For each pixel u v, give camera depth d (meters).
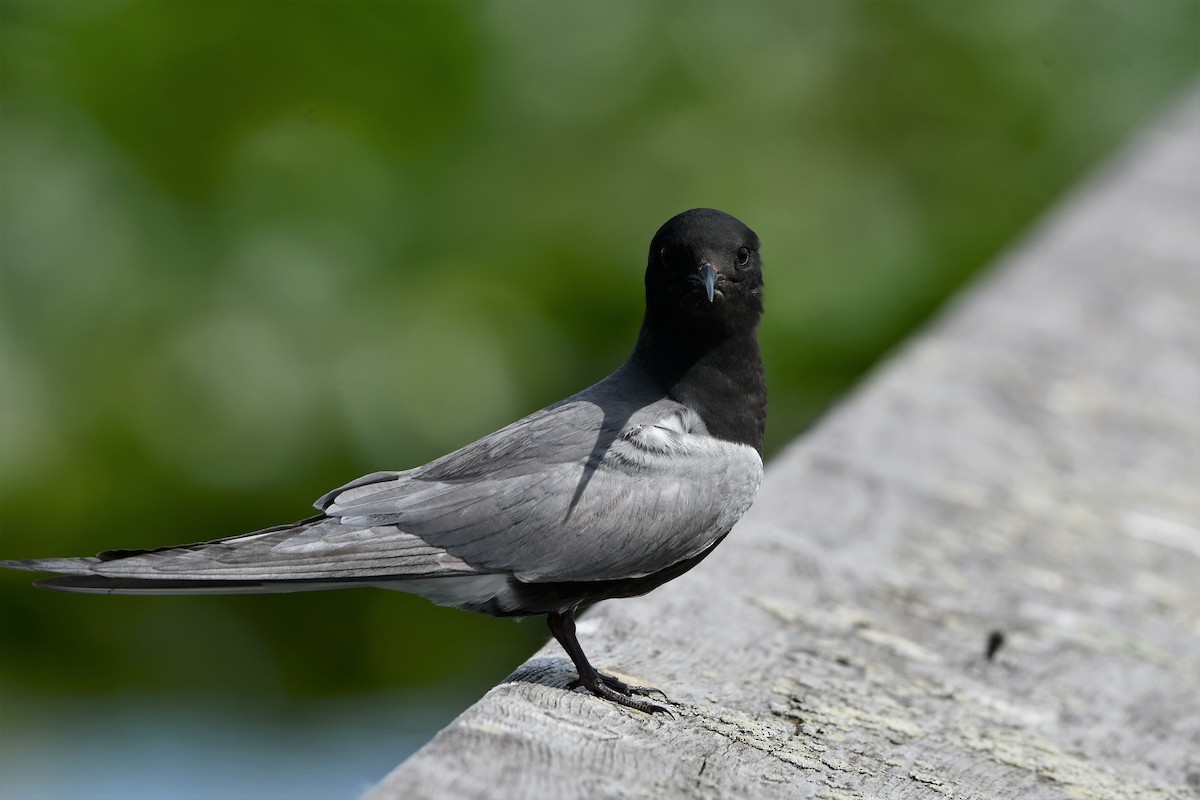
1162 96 16.53
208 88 13.41
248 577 5.92
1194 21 15.98
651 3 14.46
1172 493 9.30
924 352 11.10
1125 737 6.55
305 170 13.30
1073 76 15.49
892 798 5.69
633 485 6.50
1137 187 15.22
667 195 13.93
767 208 13.98
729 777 5.57
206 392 12.34
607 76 14.37
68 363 12.37
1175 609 7.88
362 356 12.50
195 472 12.25
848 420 9.68
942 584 7.73
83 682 12.33
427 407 12.44
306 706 12.40
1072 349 11.37
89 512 12.24
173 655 12.37
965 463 9.26
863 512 8.41
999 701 6.70
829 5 14.84
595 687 6.15
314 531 6.20
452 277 13.12
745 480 6.77
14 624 12.17
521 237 13.63
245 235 12.92
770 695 6.39
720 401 6.86
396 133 13.86
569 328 13.27
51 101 13.08
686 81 14.43
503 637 12.39
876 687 6.62
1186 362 11.35
